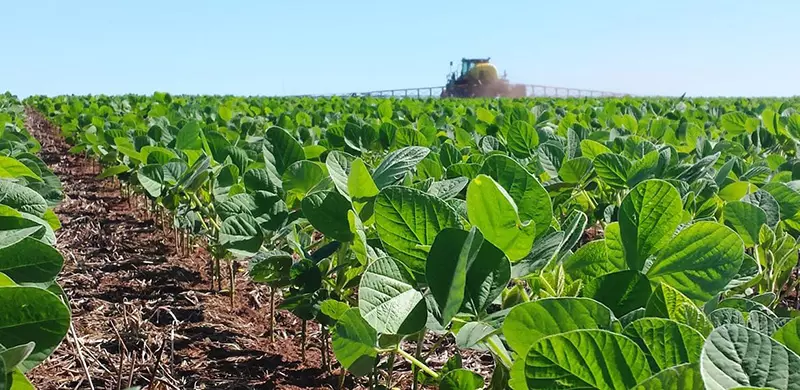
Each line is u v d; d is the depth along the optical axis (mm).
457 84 45188
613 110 8656
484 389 1487
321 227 1859
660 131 5438
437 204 1294
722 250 1252
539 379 890
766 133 4988
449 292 1156
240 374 2947
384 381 2713
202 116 9562
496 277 1215
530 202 1391
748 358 771
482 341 1193
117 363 2938
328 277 2195
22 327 1104
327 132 4301
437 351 3061
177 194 3469
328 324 2115
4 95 22656
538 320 1019
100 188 8883
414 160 1984
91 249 5312
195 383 2822
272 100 18016
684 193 2197
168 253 5164
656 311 1087
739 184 2484
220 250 3408
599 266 1502
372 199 1822
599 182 2938
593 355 865
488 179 1217
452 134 6148
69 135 11055
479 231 1178
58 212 7035
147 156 3730
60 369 2852
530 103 15328
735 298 1323
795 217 2113
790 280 2818
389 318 1165
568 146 3191
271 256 2076
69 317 1115
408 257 1326
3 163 2482
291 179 2383
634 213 1330
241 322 3662
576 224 1487
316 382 2889
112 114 11719
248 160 3670
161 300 3986
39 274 1412
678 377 766
